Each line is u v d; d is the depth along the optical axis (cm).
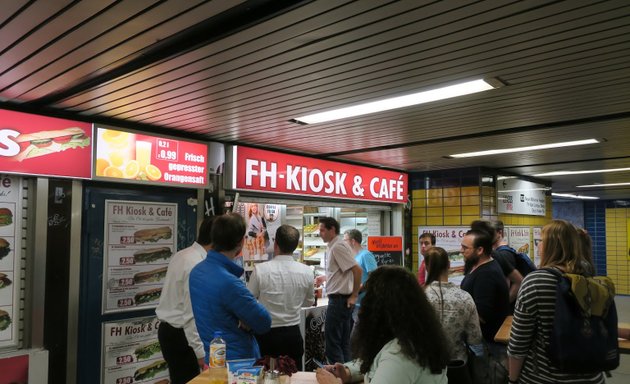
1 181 352
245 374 195
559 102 367
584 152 601
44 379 363
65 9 212
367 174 694
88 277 397
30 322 362
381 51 261
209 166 493
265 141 522
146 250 437
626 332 306
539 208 926
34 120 362
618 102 368
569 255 233
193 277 260
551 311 223
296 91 334
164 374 441
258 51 260
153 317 437
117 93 336
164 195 457
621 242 1501
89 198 402
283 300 360
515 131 471
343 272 487
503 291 340
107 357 404
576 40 246
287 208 660
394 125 445
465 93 341
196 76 301
